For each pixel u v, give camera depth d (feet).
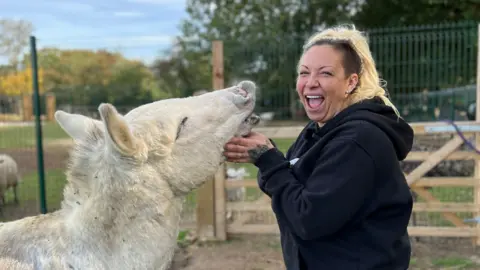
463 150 18.71
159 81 86.02
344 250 6.31
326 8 73.51
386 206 6.12
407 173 19.45
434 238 20.16
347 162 5.85
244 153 6.94
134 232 6.21
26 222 6.63
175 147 6.66
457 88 22.07
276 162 6.64
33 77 20.70
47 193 25.75
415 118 22.61
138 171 6.16
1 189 24.27
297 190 6.20
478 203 18.51
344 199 5.78
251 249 19.54
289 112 23.91
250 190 25.22
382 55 21.47
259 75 23.40
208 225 20.72
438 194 23.88
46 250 6.23
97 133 6.62
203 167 6.85
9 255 6.22
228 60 22.66
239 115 7.26
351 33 6.84
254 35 70.64
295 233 6.53
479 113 17.99
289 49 22.27
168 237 6.56
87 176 6.48
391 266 6.34
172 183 6.62
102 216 6.19
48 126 52.85
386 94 7.53
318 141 6.36
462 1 62.64
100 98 77.20
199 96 7.41
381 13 72.23
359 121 6.09
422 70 21.26
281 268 17.56
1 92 34.19
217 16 77.10
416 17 69.92
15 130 30.94
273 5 75.36
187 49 76.02
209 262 18.10
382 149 5.91
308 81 6.66
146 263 6.23
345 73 6.58
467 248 18.99
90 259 6.16
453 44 20.61
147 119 6.54
